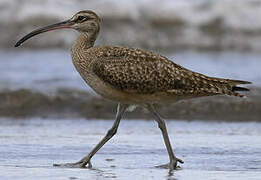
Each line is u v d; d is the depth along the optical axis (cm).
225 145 1709
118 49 1528
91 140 1770
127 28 3225
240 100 2248
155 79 1493
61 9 3209
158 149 1667
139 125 2025
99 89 1539
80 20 1602
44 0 3225
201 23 3262
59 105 2252
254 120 2139
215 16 3269
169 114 2178
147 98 1522
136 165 1492
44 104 2255
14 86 2388
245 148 1675
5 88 2353
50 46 3139
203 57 2967
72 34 3166
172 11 3281
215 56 3000
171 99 1539
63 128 1964
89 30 1599
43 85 2414
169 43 3209
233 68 2691
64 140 1767
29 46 3133
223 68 2691
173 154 1479
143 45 3200
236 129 1967
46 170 1412
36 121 2091
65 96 2303
